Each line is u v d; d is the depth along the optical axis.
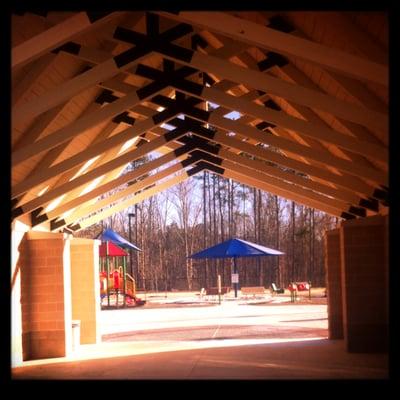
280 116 6.56
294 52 4.76
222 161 10.92
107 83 7.96
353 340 8.81
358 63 4.67
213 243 42.34
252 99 8.73
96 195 9.80
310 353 8.66
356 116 5.33
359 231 9.00
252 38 4.77
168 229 45.72
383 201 8.27
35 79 6.63
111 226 43.66
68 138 6.64
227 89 8.59
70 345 9.52
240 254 20.70
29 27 6.04
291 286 22.45
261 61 7.25
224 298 25.62
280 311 17.77
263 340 10.71
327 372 6.82
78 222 12.26
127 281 22.75
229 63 5.71
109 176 12.23
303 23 6.18
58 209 9.54
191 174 12.22
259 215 40.75
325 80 6.75
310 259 38.53
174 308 20.30
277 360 7.93
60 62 6.99
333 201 10.33
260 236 40.62
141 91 6.88
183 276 44.31
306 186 9.52
